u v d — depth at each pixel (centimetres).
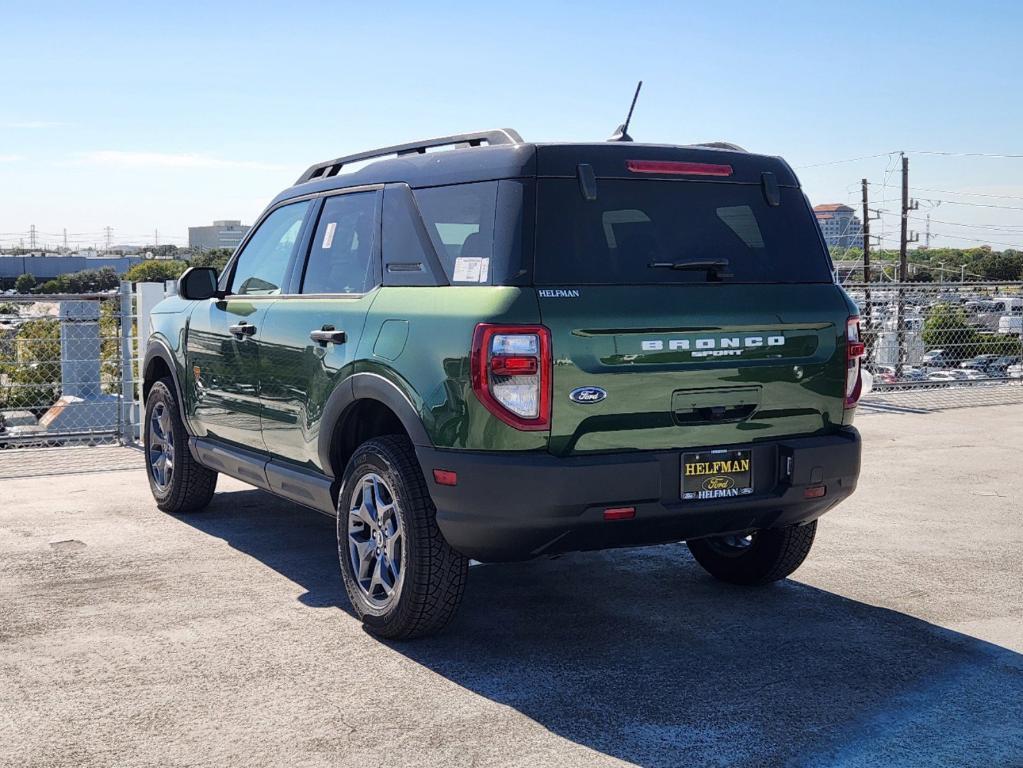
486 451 410
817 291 471
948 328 1520
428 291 446
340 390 484
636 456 421
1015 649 461
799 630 486
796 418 461
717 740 365
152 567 590
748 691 411
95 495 798
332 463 509
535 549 420
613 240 431
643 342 422
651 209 443
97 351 1095
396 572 461
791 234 478
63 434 1038
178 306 694
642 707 394
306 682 418
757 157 482
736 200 466
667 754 354
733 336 442
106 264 14262
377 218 497
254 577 570
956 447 1032
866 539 668
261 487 598
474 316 411
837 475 463
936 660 446
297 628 485
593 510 411
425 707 394
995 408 1323
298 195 582
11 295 1074
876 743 363
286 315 543
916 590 554
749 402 448
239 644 463
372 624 470
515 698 403
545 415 406
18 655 448
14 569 586
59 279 12238
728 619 503
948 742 364
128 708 392
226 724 378
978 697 405
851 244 4881
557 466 405
